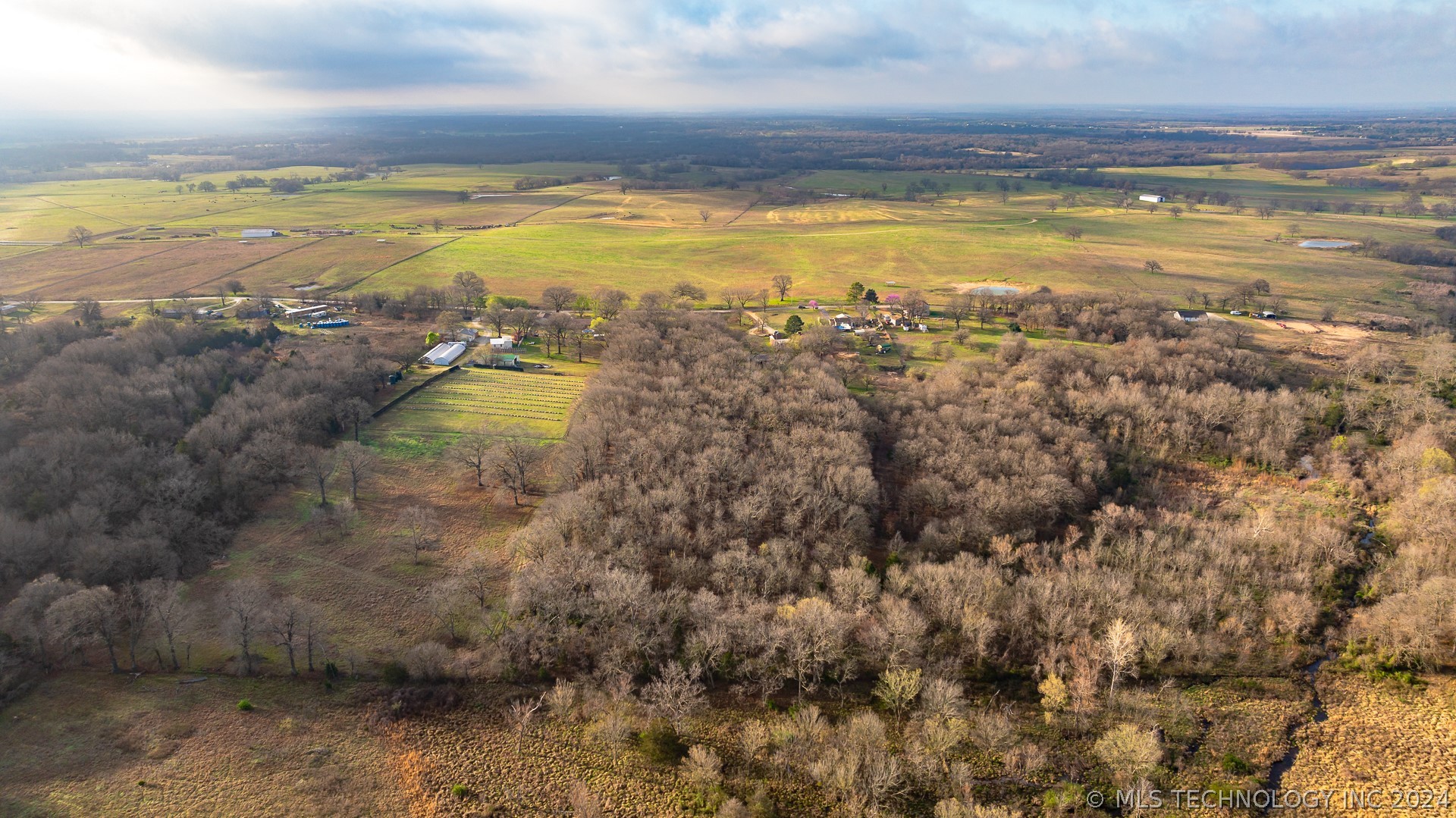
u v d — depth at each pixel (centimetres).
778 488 11919
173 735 8119
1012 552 10962
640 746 8181
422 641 9700
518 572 10525
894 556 10950
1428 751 8206
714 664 8944
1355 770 8031
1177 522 11969
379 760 7962
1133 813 7550
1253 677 9388
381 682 9006
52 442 12250
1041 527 11994
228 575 10856
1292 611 10006
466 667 9125
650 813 7469
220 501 12325
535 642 9106
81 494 11300
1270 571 11006
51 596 9150
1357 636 9888
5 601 9719
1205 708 8906
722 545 10762
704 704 8581
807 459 12606
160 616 9031
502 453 13088
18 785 7425
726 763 8031
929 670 9019
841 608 9588
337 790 7575
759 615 9269
